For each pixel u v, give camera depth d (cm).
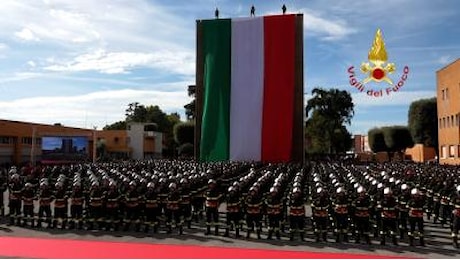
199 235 1864
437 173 2933
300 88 4400
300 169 3578
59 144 5525
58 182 2242
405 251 1593
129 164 4097
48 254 1468
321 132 7912
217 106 4538
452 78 5788
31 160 5709
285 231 1972
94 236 1828
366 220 1722
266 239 1788
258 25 4494
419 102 7450
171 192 1909
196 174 2606
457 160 5616
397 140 8300
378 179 2547
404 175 2983
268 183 2358
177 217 1905
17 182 2108
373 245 1692
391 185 2225
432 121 7319
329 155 8062
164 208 2052
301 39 4419
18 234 1862
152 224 1930
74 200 1992
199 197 2264
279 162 4269
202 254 1485
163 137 9806
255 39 4491
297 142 4356
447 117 6019
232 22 4572
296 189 1972
